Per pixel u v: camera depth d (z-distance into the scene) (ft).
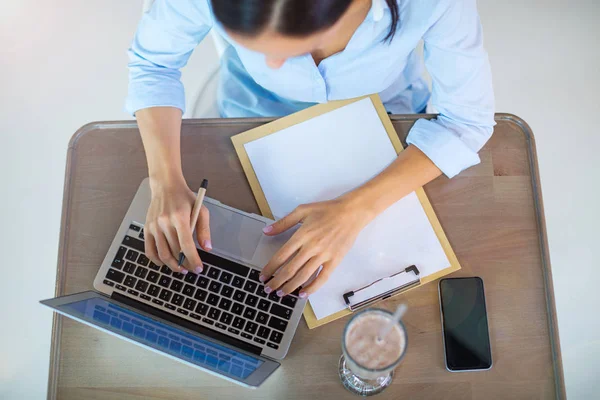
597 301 5.65
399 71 3.69
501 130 3.54
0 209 6.04
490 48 6.52
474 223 3.38
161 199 3.28
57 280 3.35
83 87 6.47
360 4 2.62
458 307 3.21
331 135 3.52
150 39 3.46
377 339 2.78
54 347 3.21
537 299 3.25
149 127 3.46
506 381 3.12
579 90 6.33
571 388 5.39
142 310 3.14
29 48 6.61
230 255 3.25
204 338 3.04
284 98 4.01
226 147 3.53
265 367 2.89
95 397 3.15
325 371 3.13
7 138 6.28
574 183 6.02
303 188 3.44
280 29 2.11
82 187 3.50
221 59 4.24
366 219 3.28
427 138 3.37
